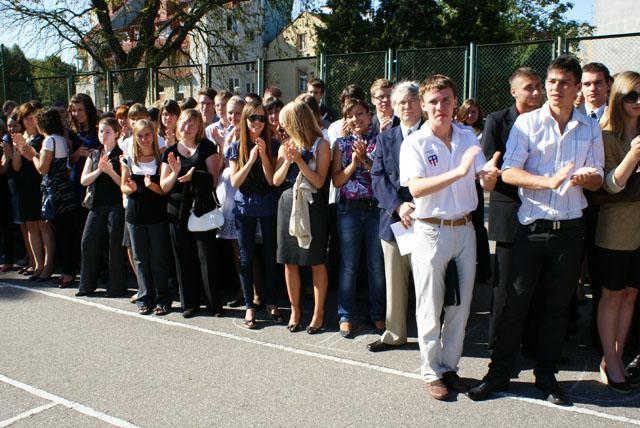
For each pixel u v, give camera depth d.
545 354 3.69
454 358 3.78
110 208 5.90
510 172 3.47
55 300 5.91
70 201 6.23
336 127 5.55
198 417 3.47
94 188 5.91
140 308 5.50
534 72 3.93
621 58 9.96
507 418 3.42
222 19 19.19
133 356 4.42
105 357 4.40
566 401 3.58
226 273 6.18
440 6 23.72
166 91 13.20
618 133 3.66
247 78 12.73
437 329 3.68
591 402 3.61
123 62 19.38
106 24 18.95
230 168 5.05
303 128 4.61
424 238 3.60
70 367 4.22
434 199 3.54
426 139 3.54
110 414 3.53
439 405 3.59
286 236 4.79
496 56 9.02
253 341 4.74
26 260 7.31
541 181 3.29
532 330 4.26
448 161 3.54
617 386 3.75
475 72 9.12
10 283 6.60
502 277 4.16
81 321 5.25
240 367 4.20
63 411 3.57
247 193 5.00
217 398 3.71
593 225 3.85
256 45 22.06
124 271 6.07
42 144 6.22
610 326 3.81
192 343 4.70
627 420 3.38
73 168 6.32
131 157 5.36
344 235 4.79
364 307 5.63
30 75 15.74
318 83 6.78
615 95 3.65
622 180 3.46
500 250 4.13
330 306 5.65
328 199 4.92
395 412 3.51
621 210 3.64
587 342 4.63
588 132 3.47
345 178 4.68
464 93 9.23
